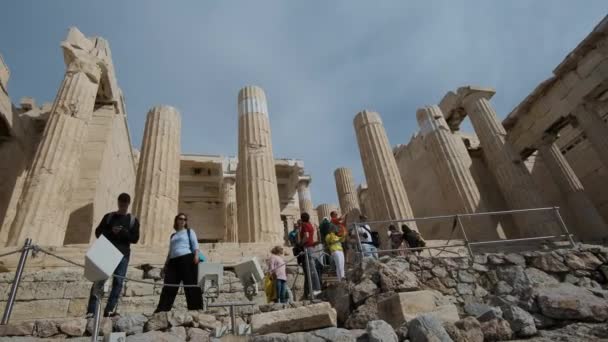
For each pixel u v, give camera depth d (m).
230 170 23.70
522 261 7.21
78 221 12.43
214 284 5.27
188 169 24.62
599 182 18.59
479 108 17.53
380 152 14.68
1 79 13.25
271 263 7.34
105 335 4.09
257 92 15.26
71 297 7.21
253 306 5.63
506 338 4.63
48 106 16.56
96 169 13.52
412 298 5.27
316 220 26.11
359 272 6.37
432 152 16.52
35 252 5.17
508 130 19.44
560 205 18.98
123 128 17.55
